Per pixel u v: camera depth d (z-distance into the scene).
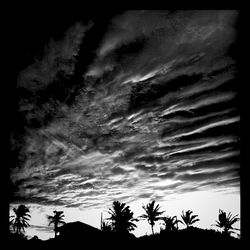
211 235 21.23
